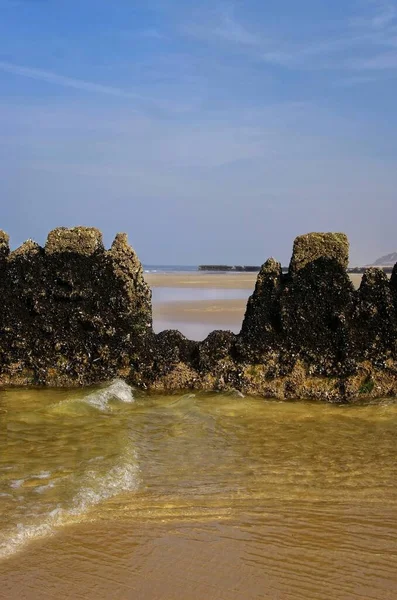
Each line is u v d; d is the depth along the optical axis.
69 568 4.77
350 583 4.63
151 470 6.81
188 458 7.20
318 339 9.93
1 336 10.73
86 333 10.63
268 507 5.89
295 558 4.96
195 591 4.50
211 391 10.12
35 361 10.63
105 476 6.53
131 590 4.50
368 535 5.37
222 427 8.39
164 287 40.97
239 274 74.56
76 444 7.61
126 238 10.98
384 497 6.14
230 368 10.17
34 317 10.77
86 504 5.87
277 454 7.35
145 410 9.22
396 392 9.55
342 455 7.31
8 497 5.98
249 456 7.28
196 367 10.28
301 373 9.86
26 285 10.87
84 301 10.71
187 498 6.07
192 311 23.56
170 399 9.85
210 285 43.66
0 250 11.20
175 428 8.34
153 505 5.90
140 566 4.81
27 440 7.75
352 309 10.04
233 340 10.30
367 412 9.02
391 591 4.54
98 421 8.62
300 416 8.90
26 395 9.98
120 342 10.53
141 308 10.84
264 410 9.18
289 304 10.12
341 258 10.33
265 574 4.73
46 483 6.34
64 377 10.54
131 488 6.29
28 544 5.11
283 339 10.05
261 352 10.09
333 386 9.73
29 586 4.54
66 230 11.00
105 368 10.50
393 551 5.10
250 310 10.52
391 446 7.62
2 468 6.75
